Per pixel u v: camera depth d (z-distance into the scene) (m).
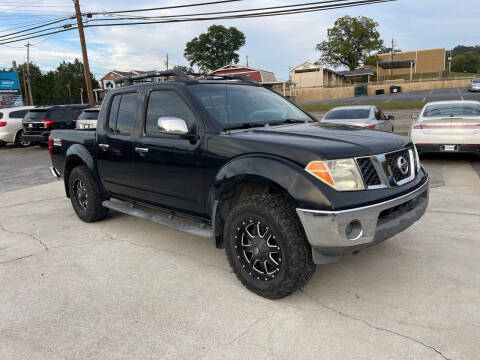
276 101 4.26
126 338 2.59
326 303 2.94
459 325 2.60
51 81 80.50
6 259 4.03
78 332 2.68
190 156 3.47
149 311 2.92
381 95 48.97
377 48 69.81
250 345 2.47
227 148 3.19
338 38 69.94
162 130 3.41
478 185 6.30
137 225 5.04
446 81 52.12
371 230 2.71
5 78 28.38
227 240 3.19
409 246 3.95
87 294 3.21
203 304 2.99
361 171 2.75
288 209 2.80
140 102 4.09
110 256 4.01
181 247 4.21
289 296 3.07
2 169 10.61
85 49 20.73
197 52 86.94
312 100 55.78
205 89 3.75
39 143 15.48
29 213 5.85
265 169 2.85
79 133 5.04
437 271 3.39
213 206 3.32
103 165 4.64
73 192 5.25
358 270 3.47
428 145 8.01
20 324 2.80
